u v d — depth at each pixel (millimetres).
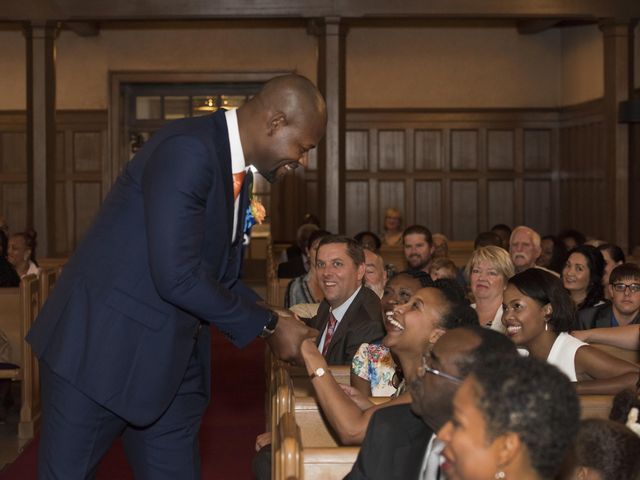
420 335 3209
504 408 1797
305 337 3248
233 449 6512
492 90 16531
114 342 3072
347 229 16656
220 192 3086
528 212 16656
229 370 9430
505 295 4105
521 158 16609
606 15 12555
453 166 16625
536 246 7613
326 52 12445
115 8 12469
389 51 16453
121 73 16219
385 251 10070
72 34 16219
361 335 4734
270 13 12438
